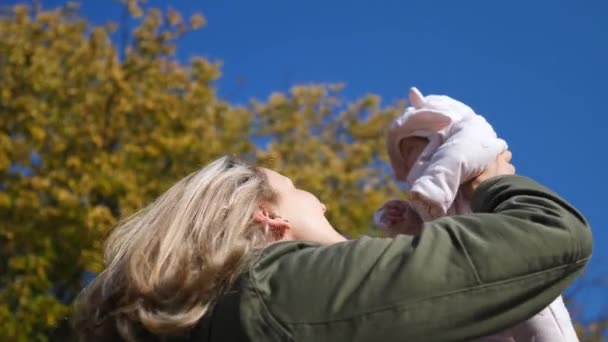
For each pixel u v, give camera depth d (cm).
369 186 1598
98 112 1412
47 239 1290
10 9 1528
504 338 245
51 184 1335
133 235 203
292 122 1672
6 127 1385
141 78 1507
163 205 206
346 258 186
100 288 203
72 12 1570
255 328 180
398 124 297
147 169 1408
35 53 1443
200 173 212
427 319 178
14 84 1419
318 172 1509
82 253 1266
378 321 177
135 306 188
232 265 192
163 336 187
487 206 210
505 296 182
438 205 256
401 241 190
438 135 280
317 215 223
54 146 1351
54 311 1224
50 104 1420
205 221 197
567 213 197
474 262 183
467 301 180
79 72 1447
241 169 216
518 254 185
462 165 256
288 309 181
